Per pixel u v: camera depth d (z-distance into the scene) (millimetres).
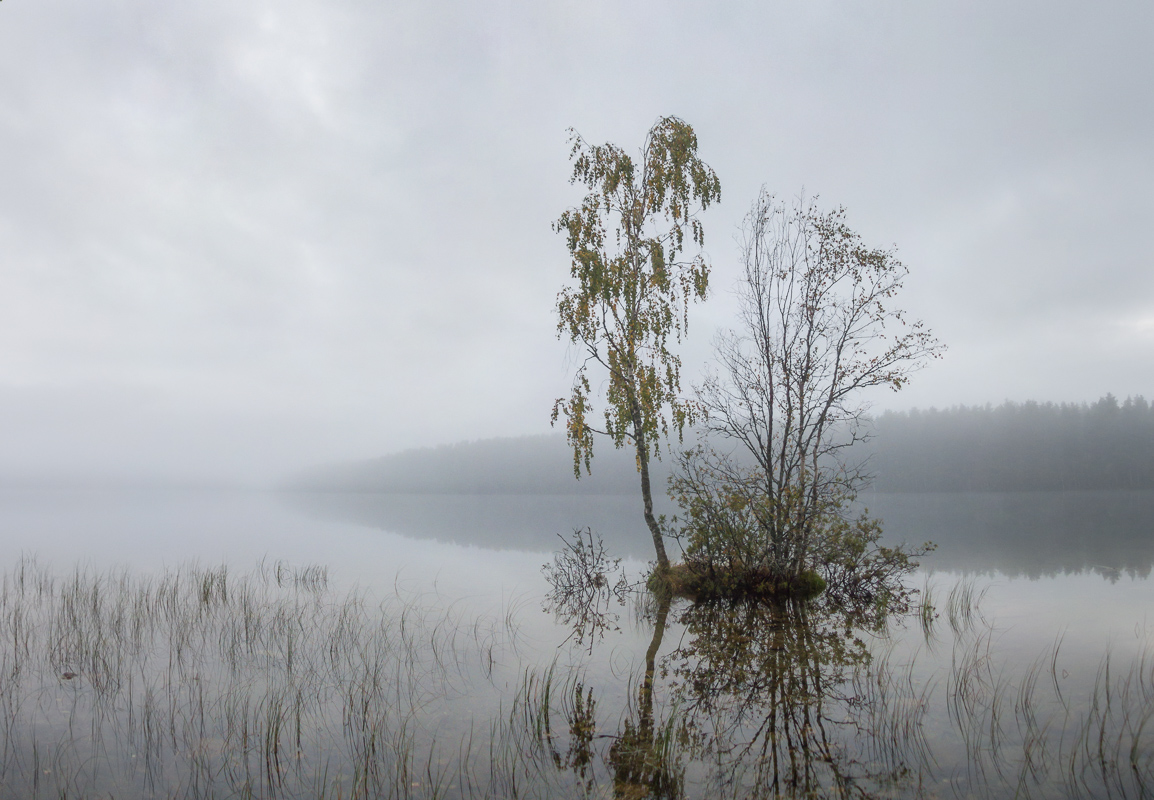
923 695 7762
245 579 17797
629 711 7555
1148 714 6938
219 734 6949
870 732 6742
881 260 14797
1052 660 9102
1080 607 12836
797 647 10266
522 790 5637
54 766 6223
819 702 7727
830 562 15484
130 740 6824
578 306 17016
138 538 31859
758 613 13055
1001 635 10625
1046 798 5207
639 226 17672
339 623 12109
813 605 13781
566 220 17406
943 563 19578
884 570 15469
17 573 18875
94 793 5703
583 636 11234
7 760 6359
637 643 10727
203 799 5566
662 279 17109
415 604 14234
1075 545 24078
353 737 6859
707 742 6637
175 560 22656
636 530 35938
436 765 6137
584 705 7766
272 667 9422
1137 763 5777
